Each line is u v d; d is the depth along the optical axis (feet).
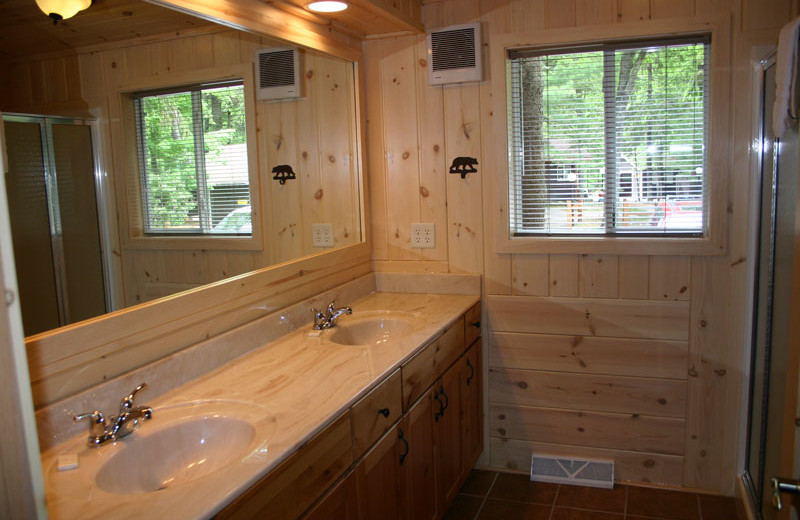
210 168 6.51
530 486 9.64
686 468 9.32
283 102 7.83
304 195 8.37
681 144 8.84
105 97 5.26
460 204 9.78
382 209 10.18
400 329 8.43
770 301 7.49
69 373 4.91
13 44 4.43
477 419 9.86
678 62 8.70
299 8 7.84
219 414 5.23
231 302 6.81
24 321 4.59
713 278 8.79
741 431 8.90
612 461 9.64
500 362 9.96
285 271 7.81
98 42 5.20
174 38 6.03
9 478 3.10
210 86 6.56
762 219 8.14
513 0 9.10
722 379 8.95
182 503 3.82
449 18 9.43
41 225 4.71
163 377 5.73
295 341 7.39
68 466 4.37
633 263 9.12
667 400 9.25
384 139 10.03
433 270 10.07
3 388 3.01
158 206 5.90
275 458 4.38
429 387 7.54
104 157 5.25
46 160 4.75
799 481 4.10
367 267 10.16
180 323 6.05
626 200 9.18
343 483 5.39
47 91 4.74
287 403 5.40
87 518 3.68
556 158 9.40
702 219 8.87
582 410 9.68
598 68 9.04
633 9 8.60
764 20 8.13
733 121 8.36
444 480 8.23
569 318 9.53
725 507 8.84
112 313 5.34
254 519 4.18
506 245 9.55
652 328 9.16
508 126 9.40
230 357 6.65
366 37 9.80
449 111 9.64
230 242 6.91
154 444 4.92
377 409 6.03
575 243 9.24
